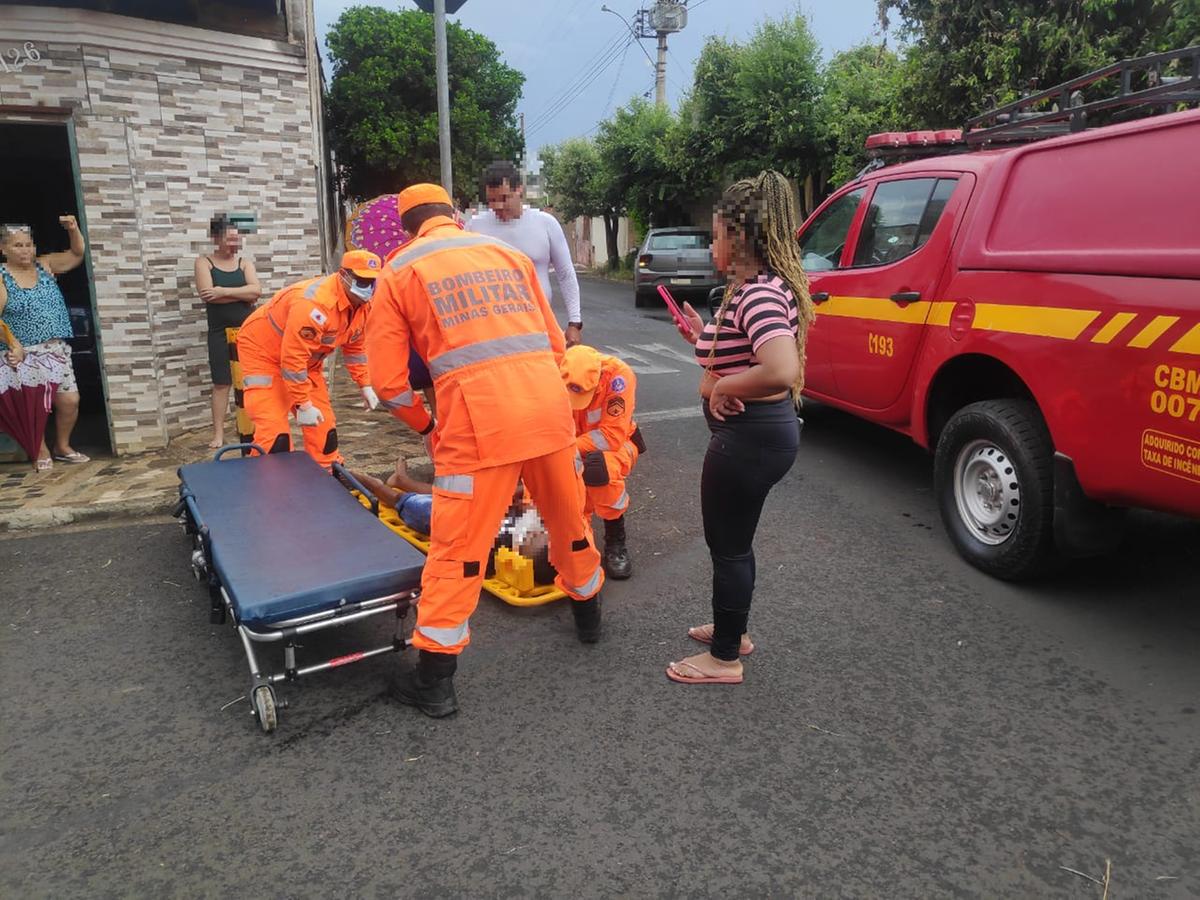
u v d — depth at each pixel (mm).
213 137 6781
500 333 3098
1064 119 4793
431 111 21141
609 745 3020
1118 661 3510
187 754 3002
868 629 3824
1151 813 2639
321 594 3055
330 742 3061
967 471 4406
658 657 3627
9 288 5770
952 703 3244
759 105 17328
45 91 5883
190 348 6891
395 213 6762
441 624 3098
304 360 4574
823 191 18203
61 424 6234
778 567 4500
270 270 7348
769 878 2404
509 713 3225
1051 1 9188
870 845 2525
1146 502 3428
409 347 3217
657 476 6109
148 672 3549
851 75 16828
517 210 5211
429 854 2510
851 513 5250
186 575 4488
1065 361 3672
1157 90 4230
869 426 7312
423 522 4621
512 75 22062
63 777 2885
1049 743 2992
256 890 2383
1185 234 3238
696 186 21734
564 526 3438
